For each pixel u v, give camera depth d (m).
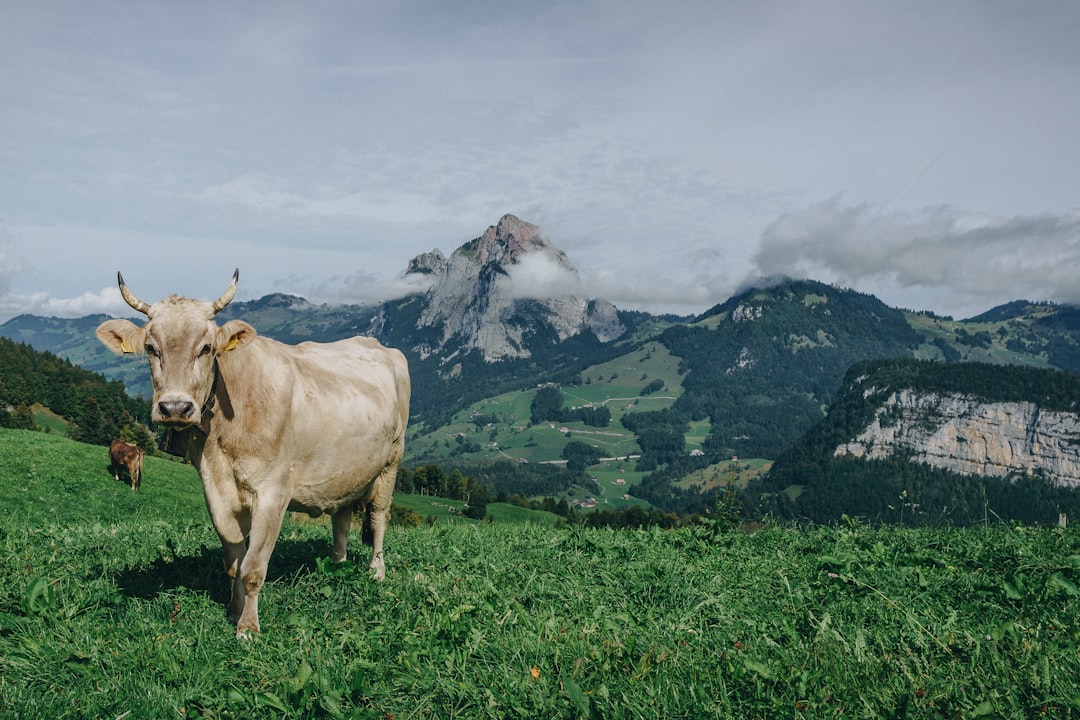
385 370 8.38
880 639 5.27
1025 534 9.20
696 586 6.91
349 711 4.26
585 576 7.45
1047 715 4.08
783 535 10.18
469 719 4.29
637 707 4.23
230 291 5.97
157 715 4.22
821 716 4.15
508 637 5.33
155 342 5.64
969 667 4.75
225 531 6.32
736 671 4.62
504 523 12.39
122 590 6.52
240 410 6.21
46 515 27.97
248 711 4.36
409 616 5.88
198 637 5.43
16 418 118.00
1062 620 5.59
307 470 6.92
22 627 5.34
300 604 6.56
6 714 4.08
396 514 51.22
